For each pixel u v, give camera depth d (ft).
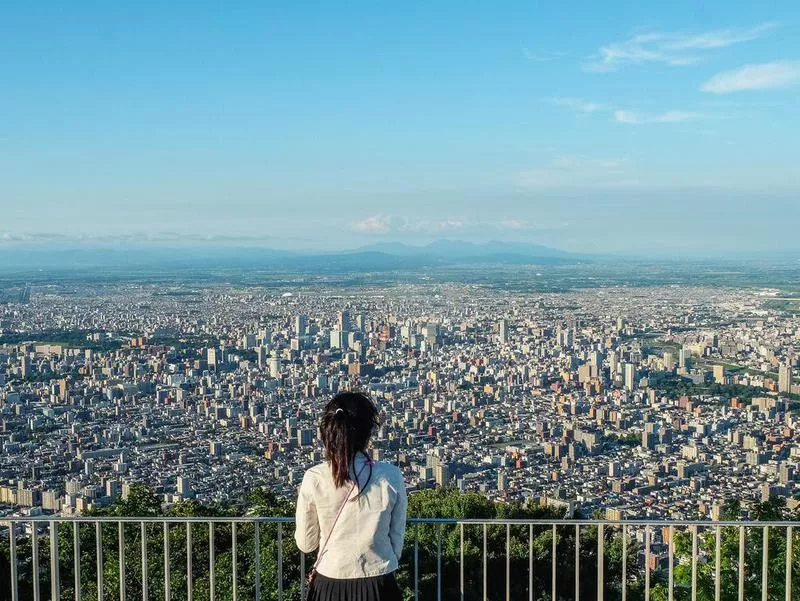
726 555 38.52
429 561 43.57
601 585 24.57
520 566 45.78
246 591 39.22
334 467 18.52
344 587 18.48
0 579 45.06
